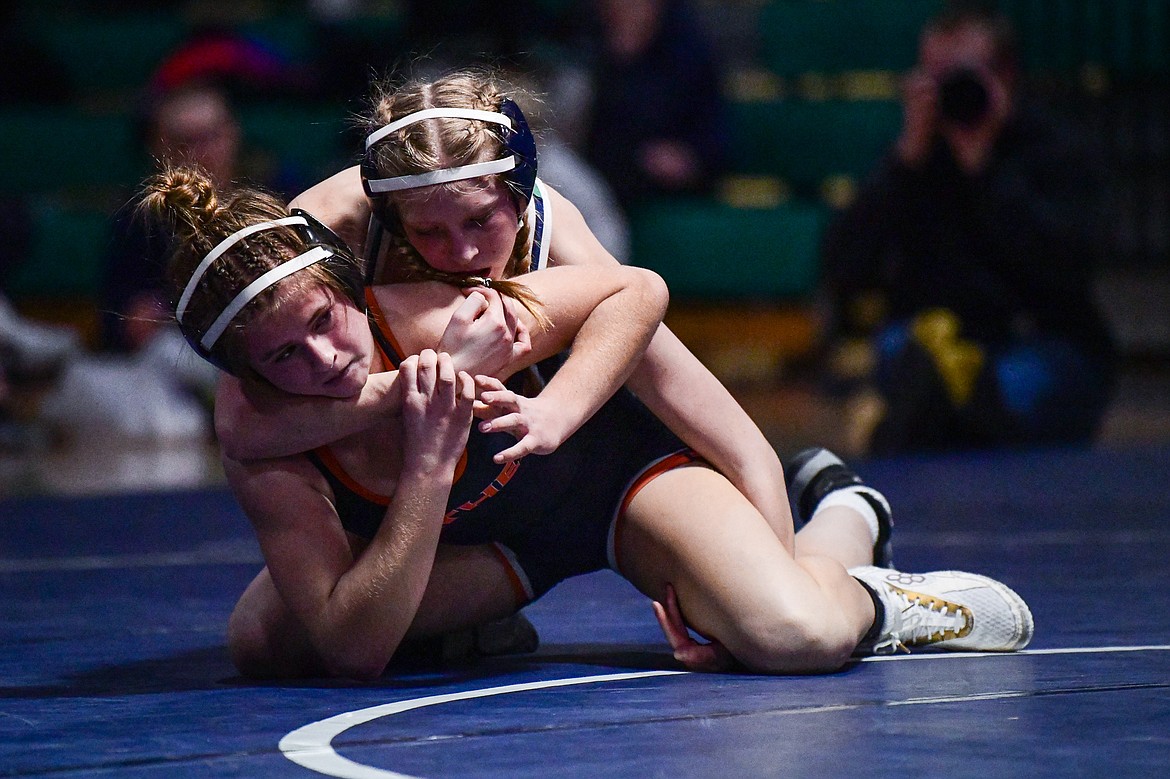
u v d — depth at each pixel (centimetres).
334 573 731
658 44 2939
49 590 1121
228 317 663
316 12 3441
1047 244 2067
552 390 711
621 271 753
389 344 721
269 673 768
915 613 785
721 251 2936
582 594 1072
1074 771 512
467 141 693
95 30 3441
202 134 2220
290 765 543
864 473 1862
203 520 1559
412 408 697
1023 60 3212
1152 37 3172
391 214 712
